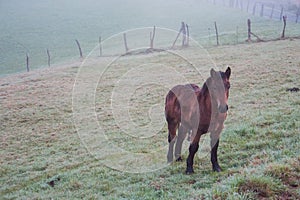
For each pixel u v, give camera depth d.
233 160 6.41
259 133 7.73
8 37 34.00
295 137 7.04
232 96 11.65
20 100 14.46
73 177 6.86
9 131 10.95
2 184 7.20
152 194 5.33
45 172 7.55
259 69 14.69
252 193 4.33
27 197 6.19
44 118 11.89
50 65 23.47
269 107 9.96
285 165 5.00
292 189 4.46
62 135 10.03
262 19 33.12
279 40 21.09
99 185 6.22
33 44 31.66
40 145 9.49
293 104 9.91
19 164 8.28
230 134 7.95
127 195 5.50
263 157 6.03
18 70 24.00
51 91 15.26
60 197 5.93
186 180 5.77
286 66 14.70
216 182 5.27
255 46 19.78
